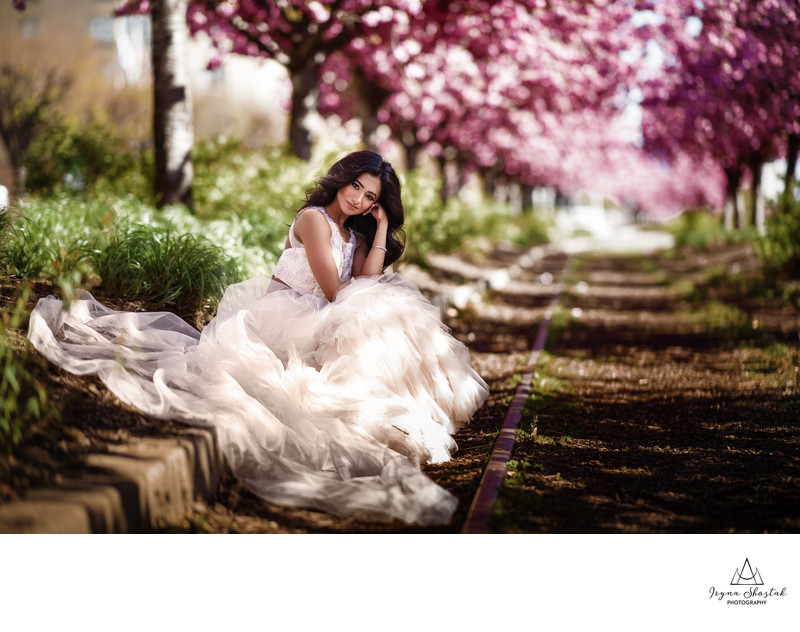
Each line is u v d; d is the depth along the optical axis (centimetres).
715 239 2648
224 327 436
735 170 2734
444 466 433
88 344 429
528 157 3200
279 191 1067
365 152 472
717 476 421
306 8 1180
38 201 797
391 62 1441
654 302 1291
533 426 497
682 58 1455
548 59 1562
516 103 1988
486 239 2377
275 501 368
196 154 1101
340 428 401
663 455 459
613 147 3919
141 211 748
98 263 561
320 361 442
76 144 1047
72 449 325
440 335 456
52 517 266
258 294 498
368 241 504
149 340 450
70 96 3139
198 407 384
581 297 1356
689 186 5222
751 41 1275
